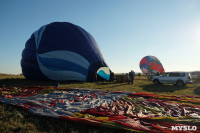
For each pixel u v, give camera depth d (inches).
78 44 768.9
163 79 706.2
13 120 192.5
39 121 191.9
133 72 730.2
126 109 248.7
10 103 264.8
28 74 819.4
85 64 751.7
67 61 730.2
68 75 730.8
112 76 876.6
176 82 673.0
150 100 319.9
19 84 624.4
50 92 417.4
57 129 168.4
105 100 318.3
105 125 170.1
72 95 371.6
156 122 185.9
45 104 264.5
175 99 338.3
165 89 546.6
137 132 156.5
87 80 757.9
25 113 219.0
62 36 767.1
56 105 266.4
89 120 180.5
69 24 844.0
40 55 738.8
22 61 852.6
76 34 798.5
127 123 175.8
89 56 772.0
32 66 767.7
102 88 547.2
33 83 667.4
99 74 819.4
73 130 166.1
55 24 823.7
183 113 229.9
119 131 163.8
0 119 195.2
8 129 166.4
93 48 817.5
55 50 732.7
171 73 701.3
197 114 224.7
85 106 262.2
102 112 221.8
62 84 640.4
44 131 163.9
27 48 818.8
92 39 871.7
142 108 255.8
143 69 1485.0
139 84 716.7
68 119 189.5
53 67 728.3
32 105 256.5
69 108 243.6
